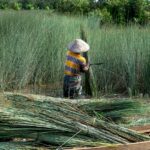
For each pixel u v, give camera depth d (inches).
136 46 361.4
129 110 241.0
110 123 209.8
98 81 360.2
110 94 346.3
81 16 615.5
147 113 257.4
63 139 189.6
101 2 772.0
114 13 709.9
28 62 371.2
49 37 399.9
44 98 229.9
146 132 224.7
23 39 375.9
